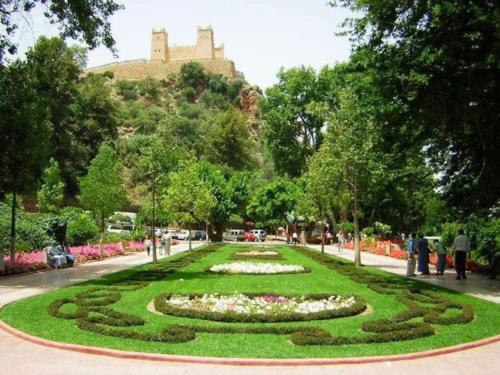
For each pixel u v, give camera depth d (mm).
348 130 25750
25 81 21234
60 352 8562
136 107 112750
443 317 11109
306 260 28797
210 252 35656
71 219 37375
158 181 28016
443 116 17062
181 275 20250
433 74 15930
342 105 26031
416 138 19469
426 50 15617
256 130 130125
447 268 24312
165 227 72125
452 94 16594
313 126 57281
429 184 27797
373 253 39188
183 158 39375
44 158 22125
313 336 9094
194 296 14109
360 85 18516
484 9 14906
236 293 14430
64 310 12023
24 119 20844
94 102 75250
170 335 9117
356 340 8977
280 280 18531
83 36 20391
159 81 130625
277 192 61656
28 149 21203
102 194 34125
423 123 17969
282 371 7559
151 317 11172
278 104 57656
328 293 14906
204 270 22375
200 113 117250
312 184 34156
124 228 58281
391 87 16953
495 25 14281
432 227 47812
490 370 7793
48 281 18594
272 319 10789
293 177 62531
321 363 7887
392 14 16875
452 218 23719
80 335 9391
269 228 83125
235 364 7848
